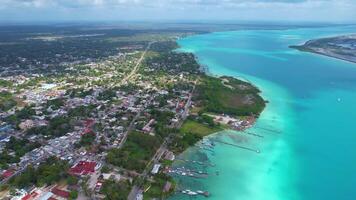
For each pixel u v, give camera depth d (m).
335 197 125.69
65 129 177.25
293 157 155.62
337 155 158.00
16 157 144.62
